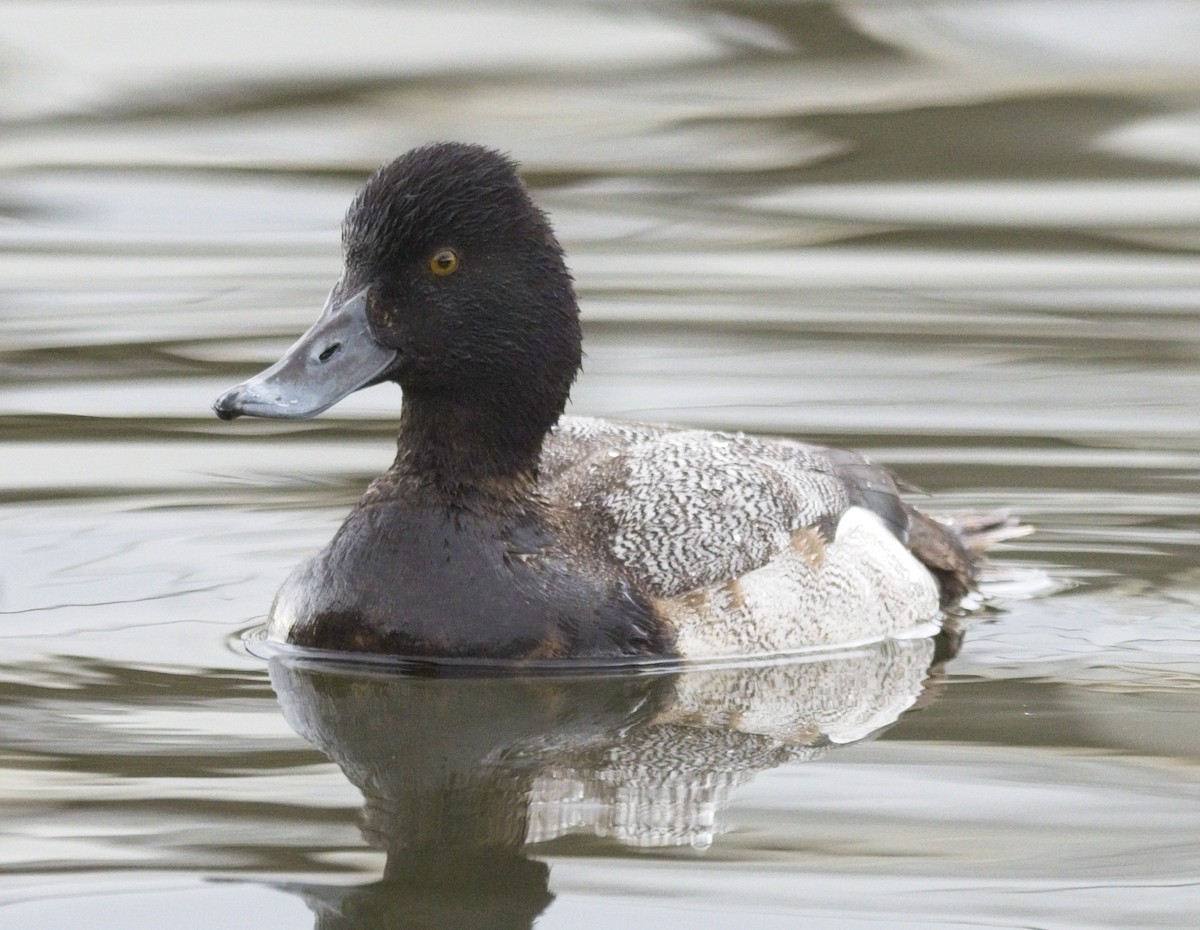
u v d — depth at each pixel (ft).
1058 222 61.72
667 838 27.63
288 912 25.12
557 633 34.45
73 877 25.95
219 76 68.39
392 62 69.67
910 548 40.63
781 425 48.14
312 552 41.14
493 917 25.09
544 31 72.18
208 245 59.88
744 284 57.47
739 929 24.80
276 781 29.48
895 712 33.32
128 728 31.58
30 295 56.13
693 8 71.72
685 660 35.40
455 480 34.96
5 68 68.80
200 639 36.22
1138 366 51.83
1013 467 45.91
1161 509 43.98
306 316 54.90
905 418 48.62
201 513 43.14
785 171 64.28
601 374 51.29
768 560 37.01
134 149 66.23
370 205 34.78
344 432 48.73
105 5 73.77
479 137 65.98
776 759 30.99
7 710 32.30
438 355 34.71
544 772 30.35
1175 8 72.13
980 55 69.56
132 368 51.49
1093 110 66.03
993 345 53.31
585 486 37.55
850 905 25.45
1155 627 38.34
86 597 38.37
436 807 28.71
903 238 60.80
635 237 60.75
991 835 27.68
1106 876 26.30
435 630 34.24
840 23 71.31
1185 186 63.67
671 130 66.08
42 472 45.03
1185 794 29.12
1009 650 37.29
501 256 34.91
